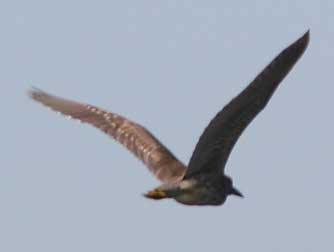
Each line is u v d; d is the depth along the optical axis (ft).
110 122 58.54
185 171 53.78
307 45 47.37
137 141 57.57
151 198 53.62
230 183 54.13
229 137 51.72
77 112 59.06
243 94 48.88
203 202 53.93
